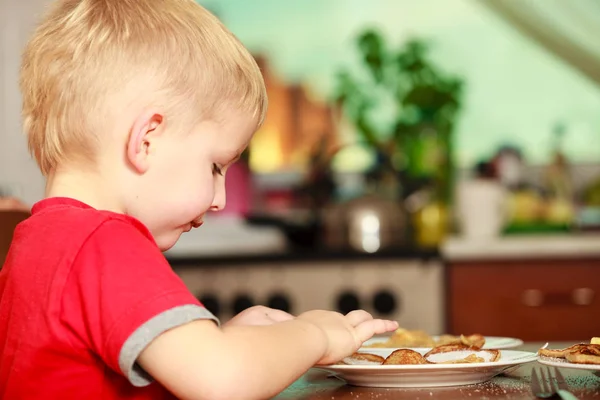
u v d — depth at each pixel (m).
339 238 3.11
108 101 0.87
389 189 3.45
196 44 0.90
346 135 3.65
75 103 0.88
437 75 3.51
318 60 3.70
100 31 0.89
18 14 3.24
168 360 0.74
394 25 3.70
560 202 3.55
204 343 0.75
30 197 3.20
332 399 0.85
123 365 0.74
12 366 0.80
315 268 2.82
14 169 3.20
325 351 0.87
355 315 0.96
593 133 3.66
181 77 0.88
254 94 0.96
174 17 0.91
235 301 2.80
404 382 0.91
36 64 0.91
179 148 0.89
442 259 2.85
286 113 3.67
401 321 2.81
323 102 3.68
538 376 0.95
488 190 3.16
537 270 2.91
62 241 0.80
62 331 0.78
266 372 0.78
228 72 0.92
